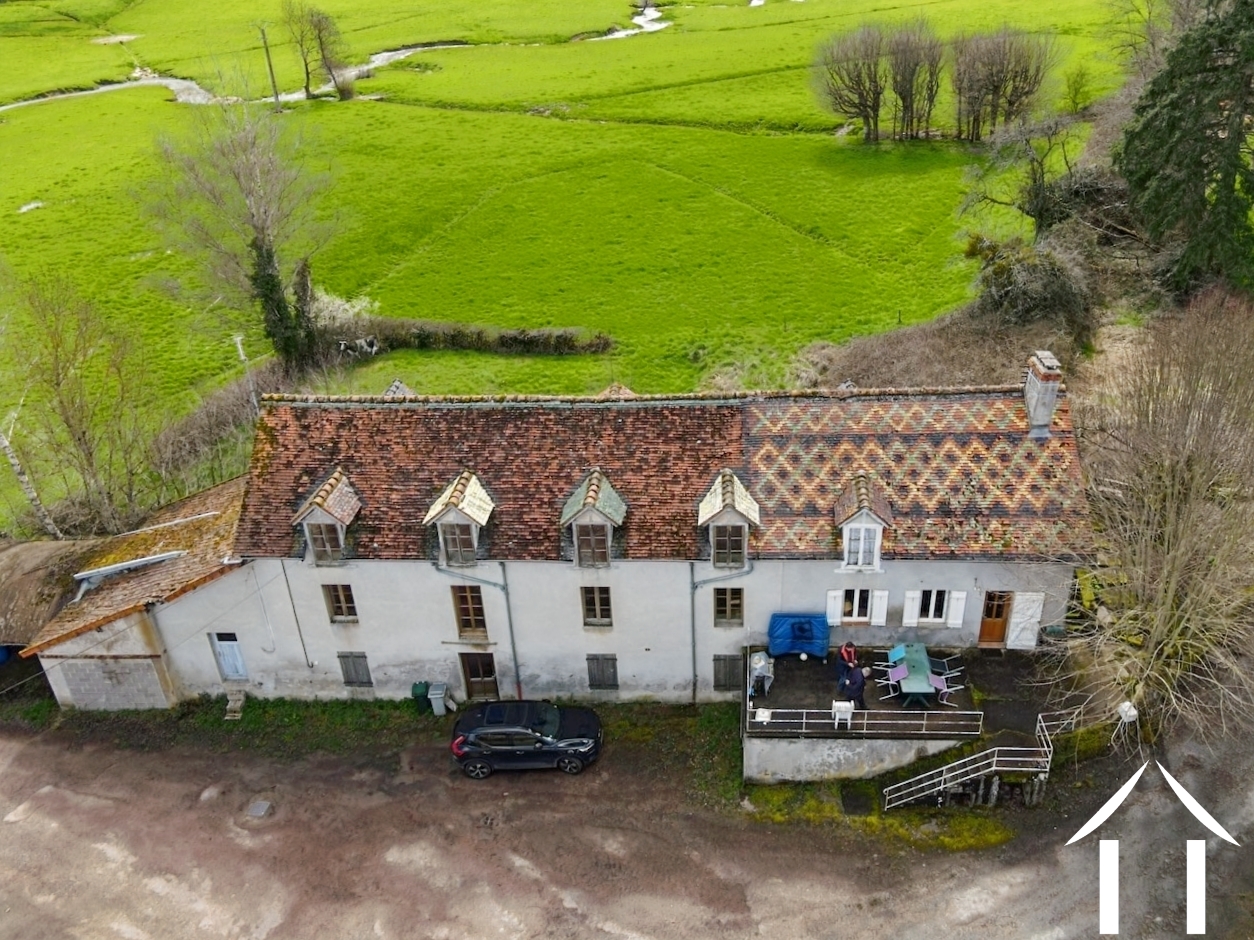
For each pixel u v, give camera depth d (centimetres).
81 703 4375
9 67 14875
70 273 8881
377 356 7388
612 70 12812
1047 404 3809
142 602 4059
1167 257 6700
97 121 12488
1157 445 3962
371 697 4303
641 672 4141
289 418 4112
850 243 8425
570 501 3884
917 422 3925
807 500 3831
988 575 3812
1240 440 3891
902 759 3722
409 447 4038
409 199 9775
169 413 6769
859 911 3384
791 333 7238
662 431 3981
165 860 3734
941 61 10156
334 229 8194
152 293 8512
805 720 3706
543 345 7288
